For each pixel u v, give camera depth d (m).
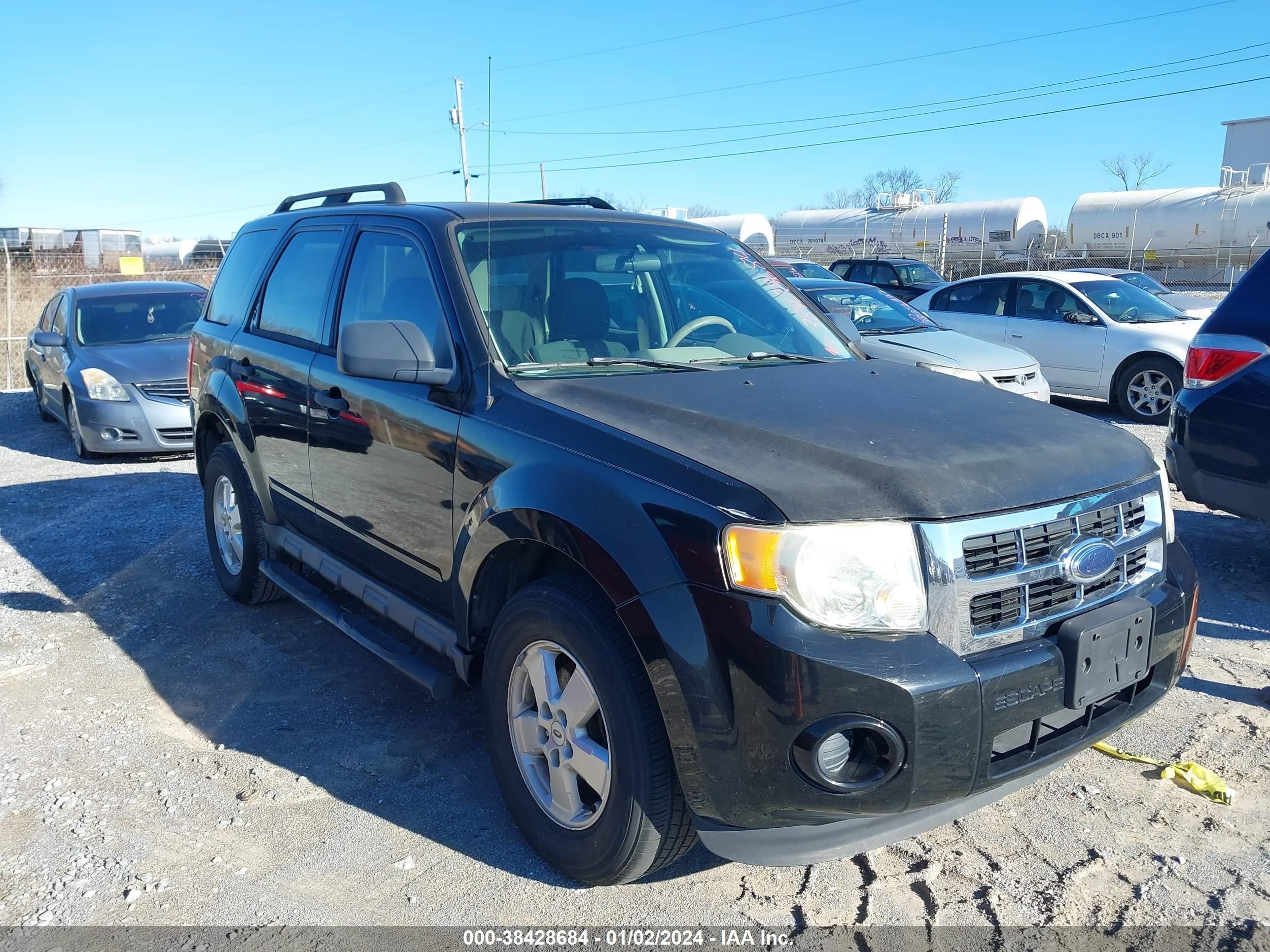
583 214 3.91
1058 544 2.54
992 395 3.22
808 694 2.22
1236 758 3.48
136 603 5.27
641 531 2.45
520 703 2.94
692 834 2.61
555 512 2.63
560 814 2.84
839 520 2.30
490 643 2.98
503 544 2.86
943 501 2.38
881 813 2.31
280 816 3.21
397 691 4.16
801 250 39.81
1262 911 2.68
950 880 2.83
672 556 2.38
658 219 4.15
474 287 3.35
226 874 2.90
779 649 2.23
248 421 4.57
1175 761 3.47
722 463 2.47
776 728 2.25
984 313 12.56
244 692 4.16
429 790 3.36
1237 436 4.81
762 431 2.64
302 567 5.00
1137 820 3.12
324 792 3.36
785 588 2.26
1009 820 3.14
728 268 4.05
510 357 3.22
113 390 9.18
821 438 2.61
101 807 3.27
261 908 2.75
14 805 3.29
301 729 3.82
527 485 2.76
